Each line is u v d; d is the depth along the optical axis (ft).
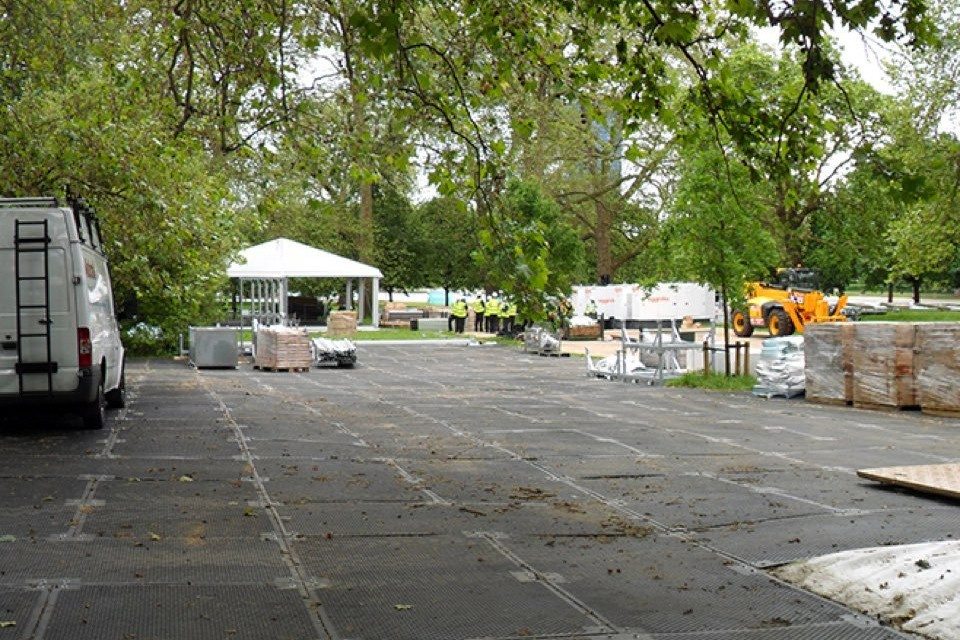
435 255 222.69
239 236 110.52
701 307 104.73
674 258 78.84
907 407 59.26
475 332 180.14
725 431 49.26
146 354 117.08
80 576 21.26
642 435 47.32
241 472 34.76
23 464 35.55
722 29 27.40
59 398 42.27
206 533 25.55
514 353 128.16
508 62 33.65
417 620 18.75
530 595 20.53
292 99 41.47
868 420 54.85
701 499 31.17
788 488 33.14
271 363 95.66
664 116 32.37
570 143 160.76
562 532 26.40
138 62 47.73
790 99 28.94
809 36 22.41
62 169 51.29
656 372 85.46
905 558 22.35
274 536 25.41
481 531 26.43
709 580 21.81
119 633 17.61
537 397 69.31
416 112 34.24
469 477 34.86
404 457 39.32
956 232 117.70
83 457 37.32
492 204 30.58
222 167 72.69
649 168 166.09
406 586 21.06
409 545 24.76
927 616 18.79
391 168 40.88
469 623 18.62
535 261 29.12
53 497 29.71
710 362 86.33
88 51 58.23
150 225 54.65
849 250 163.43
